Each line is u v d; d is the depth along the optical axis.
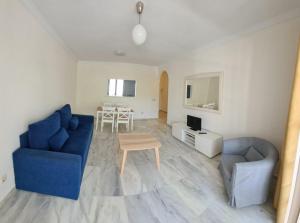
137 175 2.53
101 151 3.41
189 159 3.19
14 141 1.99
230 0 2.09
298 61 1.61
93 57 6.02
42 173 1.89
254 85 2.85
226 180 2.06
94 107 6.88
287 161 1.66
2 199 1.78
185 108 4.94
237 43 3.15
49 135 2.31
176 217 1.72
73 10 2.47
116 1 2.19
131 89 7.15
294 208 1.66
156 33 3.29
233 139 2.60
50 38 3.27
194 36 3.41
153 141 2.85
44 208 1.74
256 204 1.95
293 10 2.26
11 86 1.92
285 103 2.42
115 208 1.80
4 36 1.77
